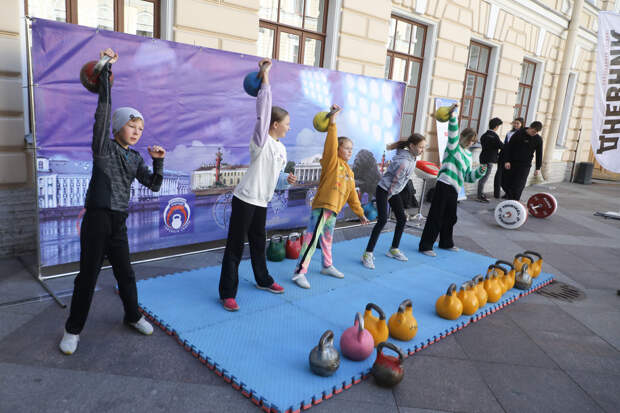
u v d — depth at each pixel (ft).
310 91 17.84
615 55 24.31
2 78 13.14
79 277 8.71
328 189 12.92
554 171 47.83
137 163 9.06
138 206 13.94
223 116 15.25
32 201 14.33
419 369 9.37
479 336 11.12
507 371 9.55
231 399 7.92
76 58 11.88
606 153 25.32
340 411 7.80
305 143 18.24
